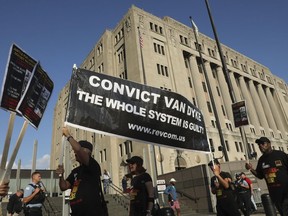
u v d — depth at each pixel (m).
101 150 37.12
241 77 51.62
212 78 44.59
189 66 42.03
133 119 5.26
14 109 2.77
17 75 2.93
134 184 4.90
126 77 36.56
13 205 7.32
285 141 53.47
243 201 9.65
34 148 19.77
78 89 4.69
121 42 39.38
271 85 60.41
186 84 37.56
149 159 26.86
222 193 5.68
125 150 33.06
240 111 10.77
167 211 5.66
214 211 15.46
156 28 38.75
